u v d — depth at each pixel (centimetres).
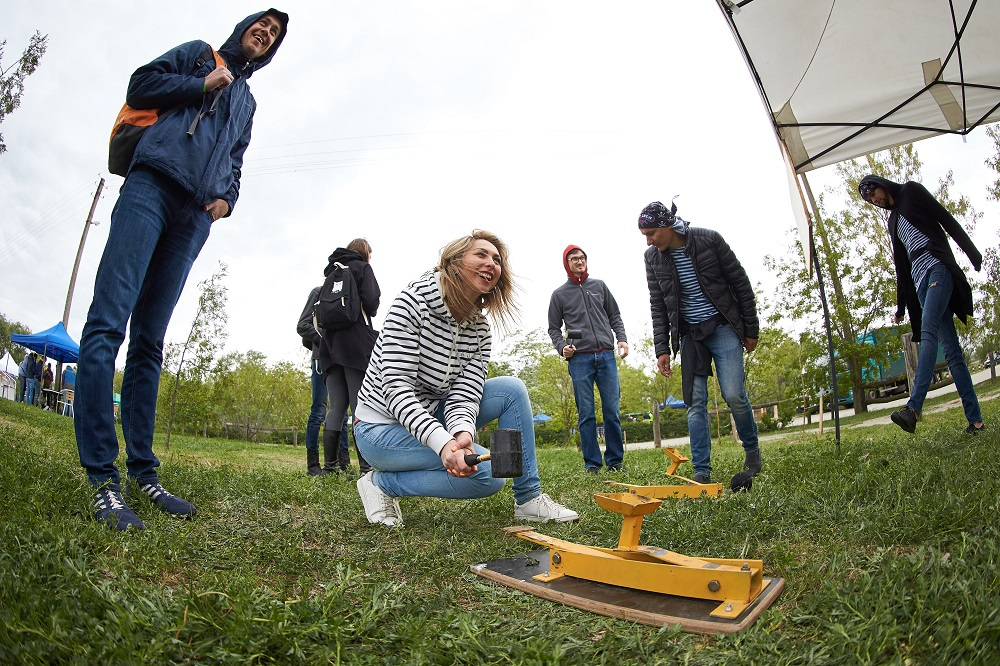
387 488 327
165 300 311
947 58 558
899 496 274
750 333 445
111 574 191
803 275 1293
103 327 271
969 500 251
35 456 351
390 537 294
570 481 483
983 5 513
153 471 308
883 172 1326
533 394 2097
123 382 307
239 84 331
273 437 2139
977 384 1509
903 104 604
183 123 297
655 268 476
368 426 323
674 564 212
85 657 128
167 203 293
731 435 1745
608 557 217
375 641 161
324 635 160
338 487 435
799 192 600
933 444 472
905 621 154
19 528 198
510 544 278
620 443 626
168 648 141
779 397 1753
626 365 2059
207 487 364
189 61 307
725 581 191
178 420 1545
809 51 560
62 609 147
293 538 267
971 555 187
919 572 180
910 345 1128
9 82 561
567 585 219
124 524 244
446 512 350
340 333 528
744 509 306
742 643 160
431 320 303
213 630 155
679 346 476
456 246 302
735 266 443
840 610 164
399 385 292
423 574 233
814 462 441
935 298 501
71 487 266
